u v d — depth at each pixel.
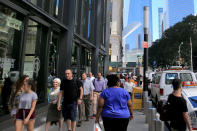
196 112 4.52
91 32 18.33
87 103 7.01
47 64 9.46
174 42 55.66
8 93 6.64
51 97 5.10
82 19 14.82
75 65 14.02
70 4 11.78
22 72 7.43
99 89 7.79
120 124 3.34
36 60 8.91
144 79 9.35
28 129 4.03
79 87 5.37
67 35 11.48
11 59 7.05
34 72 8.75
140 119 7.50
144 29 9.94
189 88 5.57
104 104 3.54
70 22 11.68
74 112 5.03
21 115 3.92
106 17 27.22
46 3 9.30
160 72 10.02
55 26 10.27
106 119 3.39
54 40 11.16
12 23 7.11
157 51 64.69
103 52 24.62
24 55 7.59
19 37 7.49
